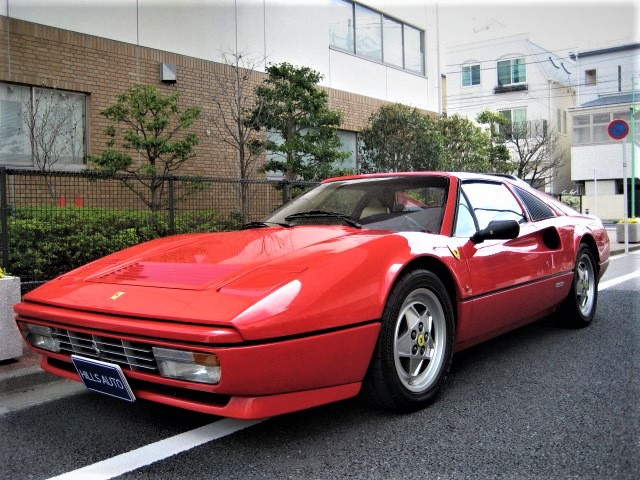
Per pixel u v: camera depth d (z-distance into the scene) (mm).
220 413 2365
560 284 4391
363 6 14469
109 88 9148
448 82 37719
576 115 33281
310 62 12781
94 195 6305
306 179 10062
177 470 2395
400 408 2922
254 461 2459
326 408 3074
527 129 29812
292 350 2359
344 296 2561
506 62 35969
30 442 2717
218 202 7441
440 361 3125
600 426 2781
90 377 2693
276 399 2398
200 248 3139
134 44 9477
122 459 2512
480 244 3533
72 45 8711
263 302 2348
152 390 2568
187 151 8648
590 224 5168
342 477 2293
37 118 8328
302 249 2840
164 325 2365
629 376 3611
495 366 3861
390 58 15430
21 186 5738
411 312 2988
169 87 9969
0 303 3807
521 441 2615
